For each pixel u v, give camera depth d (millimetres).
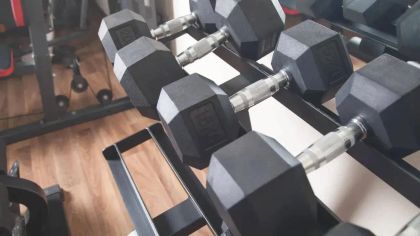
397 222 995
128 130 2258
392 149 599
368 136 624
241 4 793
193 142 669
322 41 698
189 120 663
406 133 578
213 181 556
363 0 789
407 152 606
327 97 744
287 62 747
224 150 572
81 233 1654
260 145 565
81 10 2770
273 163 536
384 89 578
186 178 885
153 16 2285
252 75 853
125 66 816
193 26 1026
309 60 696
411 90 560
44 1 2609
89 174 1952
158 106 727
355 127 621
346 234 500
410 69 596
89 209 1761
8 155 2090
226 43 914
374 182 1030
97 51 3084
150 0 2252
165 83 831
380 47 783
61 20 2965
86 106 2443
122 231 1654
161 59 830
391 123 576
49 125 2244
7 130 2205
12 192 1335
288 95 769
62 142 2180
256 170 530
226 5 828
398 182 593
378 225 1063
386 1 772
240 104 727
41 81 2145
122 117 2375
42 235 1545
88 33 2912
